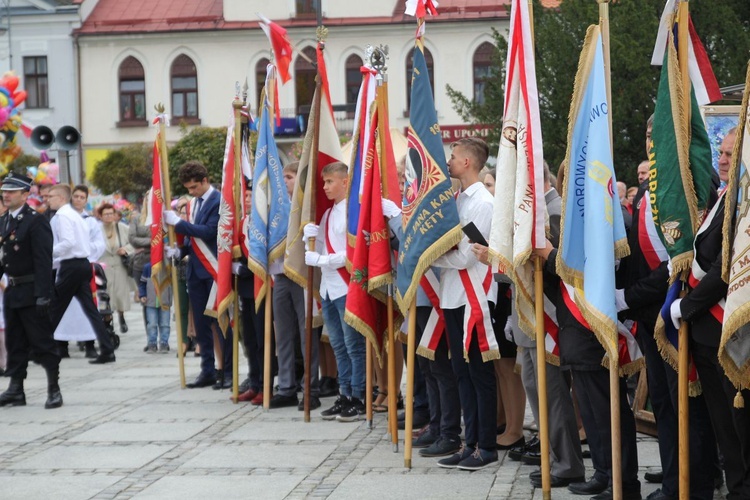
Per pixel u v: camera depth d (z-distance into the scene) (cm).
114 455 888
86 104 5181
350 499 716
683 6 639
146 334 1831
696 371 614
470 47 4878
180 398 1190
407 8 823
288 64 1118
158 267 1259
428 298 830
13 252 1142
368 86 946
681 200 607
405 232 804
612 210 652
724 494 707
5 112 1802
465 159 801
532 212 685
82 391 1266
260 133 1116
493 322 834
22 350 1168
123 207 2644
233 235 1152
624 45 2002
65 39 5162
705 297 576
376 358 1074
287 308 1105
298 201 1052
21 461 874
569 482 727
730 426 600
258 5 5044
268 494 738
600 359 678
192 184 1237
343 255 989
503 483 744
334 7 4966
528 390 763
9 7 5184
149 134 5156
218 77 5100
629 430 683
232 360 1241
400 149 1680
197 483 779
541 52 2217
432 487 741
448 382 838
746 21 2144
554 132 2161
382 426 990
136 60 5156
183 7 5203
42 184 1625
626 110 2003
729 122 956
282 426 1001
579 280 662
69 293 1464
